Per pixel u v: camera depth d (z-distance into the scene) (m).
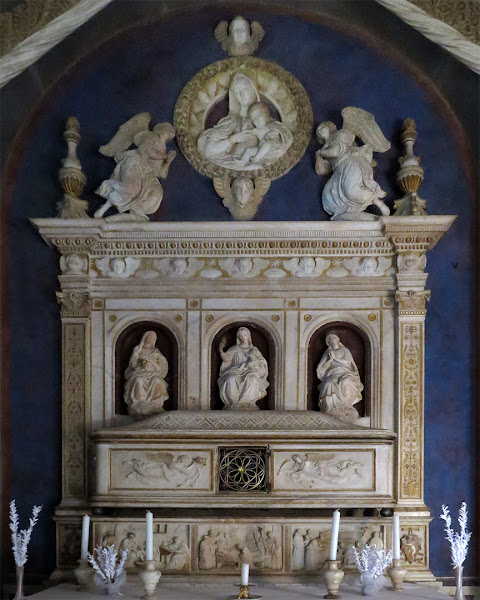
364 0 6.39
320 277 6.58
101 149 6.69
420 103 6.84
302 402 6.54
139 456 6.16
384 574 6.17
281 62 6.82
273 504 6.09
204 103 6.85
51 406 6.64
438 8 5.77
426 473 6.57
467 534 5.78
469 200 6.75
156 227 6.44
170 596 5.62
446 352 6.65
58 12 5.76
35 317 6.70
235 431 6.15
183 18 6.86
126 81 6.85
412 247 6.44
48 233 6.45
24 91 6.57
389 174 6.78
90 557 5.69
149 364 6.55
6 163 6.75
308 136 6.79
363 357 6.65
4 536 6.54
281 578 6.07
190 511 6.32
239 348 6.57
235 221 6.64
